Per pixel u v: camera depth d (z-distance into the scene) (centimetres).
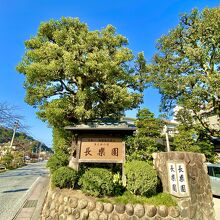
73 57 873
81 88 964
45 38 1062
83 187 630
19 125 1856
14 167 3070
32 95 975
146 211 553
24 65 997
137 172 610
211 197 636
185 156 643
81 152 717
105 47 980
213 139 1730
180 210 567
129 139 1478
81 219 552
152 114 1614
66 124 940
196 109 1473
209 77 1318
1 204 841
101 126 727
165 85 1505
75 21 1054
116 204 563
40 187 1250
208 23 1373
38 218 670
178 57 1603
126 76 996
